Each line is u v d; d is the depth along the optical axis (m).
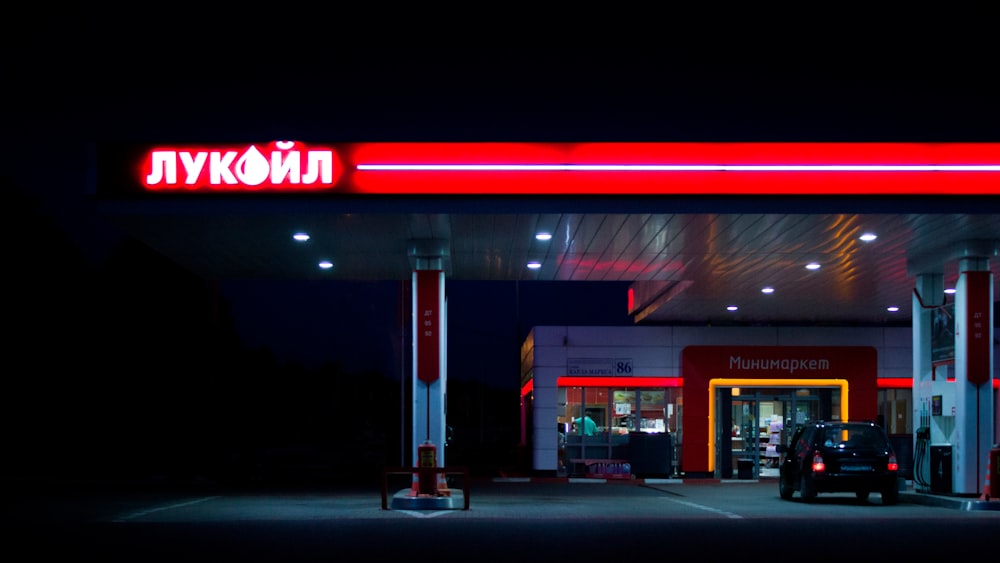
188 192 18.58
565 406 36.41
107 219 19.27
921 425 23.97
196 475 37.62
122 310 48.69
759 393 36.28
